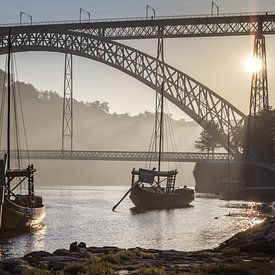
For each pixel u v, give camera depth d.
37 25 190.75
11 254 55.31
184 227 84.00
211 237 70.50
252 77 171.00
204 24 174.00
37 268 31.89
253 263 33.97
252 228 47.09
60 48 189.75
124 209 123.56
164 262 36.38
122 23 181.62
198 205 136.88
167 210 120.50
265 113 173.75
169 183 137.88
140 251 43.09
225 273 31.14
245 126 186.88
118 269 32.72
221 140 196.00
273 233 42.75
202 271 31.53
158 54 187.50
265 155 176.88
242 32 170.25
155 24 177.62
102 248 44.78
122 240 67.56
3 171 72.88
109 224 88.88
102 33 188.25
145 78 188.25
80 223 90.19
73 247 42.69
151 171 134.62
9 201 73.25
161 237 70.69
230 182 175.75
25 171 84.56
